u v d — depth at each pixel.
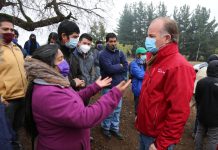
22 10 9.26
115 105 2.29
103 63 4.87
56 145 2.15
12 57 3.67
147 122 2.74
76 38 3.24
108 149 5.08
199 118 4.54
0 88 3.61
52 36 4.50
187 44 49.91
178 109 2.47
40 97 2.08
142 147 2.94
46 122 2.12
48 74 2.12
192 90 2.52
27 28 9.35
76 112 2.08
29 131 2.33
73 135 2.20
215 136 4.39
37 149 2.26
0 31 3.58
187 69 2.51
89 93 2.70
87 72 4.16
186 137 6.21
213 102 4.31
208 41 49.41
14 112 3.69
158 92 2.64
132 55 36.59
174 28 2.62
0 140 2.04
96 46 8.64
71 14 9.80
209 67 4.44
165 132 2.54
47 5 9.70
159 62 2.66
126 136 5.68
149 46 2.69
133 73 5.75
